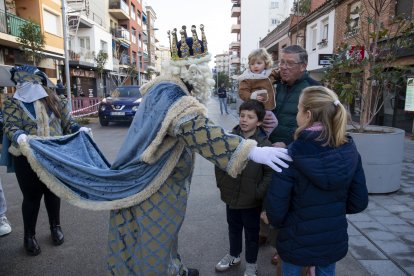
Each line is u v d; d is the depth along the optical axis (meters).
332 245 1.94
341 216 1.96
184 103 1.68
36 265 3.02
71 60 22.67
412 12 9.66
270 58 3.08
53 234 3.39
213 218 4.05
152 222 1.83
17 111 2.96
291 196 1.96
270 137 3.02
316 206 1.90
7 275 2.86
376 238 3.44
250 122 2.65
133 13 43.28
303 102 1.95
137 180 1.84
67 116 3.36
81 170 2.01
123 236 1.90
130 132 1.89
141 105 1.88
